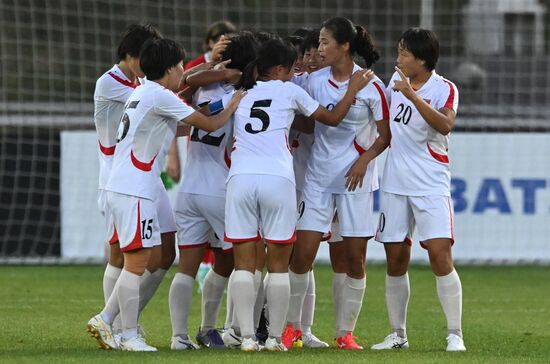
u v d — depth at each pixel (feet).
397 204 92.43
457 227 175.52
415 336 107.76
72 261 179.42
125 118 87.97
